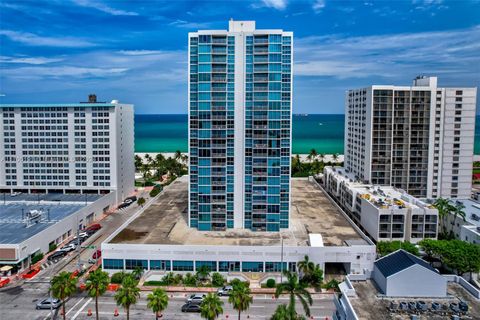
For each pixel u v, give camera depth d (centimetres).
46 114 15375
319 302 8406
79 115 15375
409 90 14888
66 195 15425
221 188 10925
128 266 9706
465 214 11781
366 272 6162
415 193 15388
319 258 9456
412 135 15100
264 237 10425
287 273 7138
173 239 10244
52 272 9881
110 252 9669
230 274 9431
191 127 10850
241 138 10881
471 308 5281
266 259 9525
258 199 10894
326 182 18000
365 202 12262
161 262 9631
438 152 15212
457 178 15312
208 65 10581
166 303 6494
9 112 15375
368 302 5459
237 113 10806
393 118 14975
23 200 14588
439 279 5528
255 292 8825
